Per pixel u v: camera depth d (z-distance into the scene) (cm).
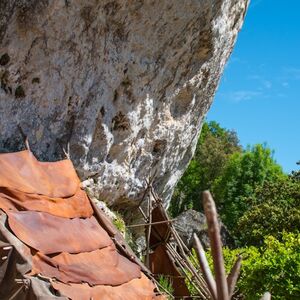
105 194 893
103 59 750
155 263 852
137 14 758
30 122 695
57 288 463
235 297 736
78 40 706
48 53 683
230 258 940
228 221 3375
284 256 701
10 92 667
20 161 575
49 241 509
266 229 1838
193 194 3603
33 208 532
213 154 3653
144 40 797
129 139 864
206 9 839
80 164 773
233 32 990
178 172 1138
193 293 855
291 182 2130
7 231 475
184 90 947
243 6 977
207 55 926
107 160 855
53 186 584
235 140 4578
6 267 459
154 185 1048
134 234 1088
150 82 848
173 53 855
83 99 745
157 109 912
